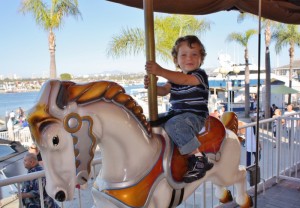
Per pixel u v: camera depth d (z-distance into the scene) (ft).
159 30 43.62
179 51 6.47
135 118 5.51
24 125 50.98
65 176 4.66
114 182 5.49
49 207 11.00
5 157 36.96
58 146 4.52
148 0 6.11
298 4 10.89
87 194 15.14
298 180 14.94
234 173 8.18
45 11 41.11
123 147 5.43
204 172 6.47
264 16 12.37
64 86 4.62
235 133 8.38
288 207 12.64
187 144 5.91
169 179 5.84
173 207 6.40
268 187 14.66
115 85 5.21
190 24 44.16
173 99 6.45
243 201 9.06
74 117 4.59
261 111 65.67
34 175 7.02
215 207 12.28
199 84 6.21
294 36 67.41
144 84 6.30
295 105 86.63
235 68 61.16
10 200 13.34
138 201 5.48
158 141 5.95
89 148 4.84
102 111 5.04
